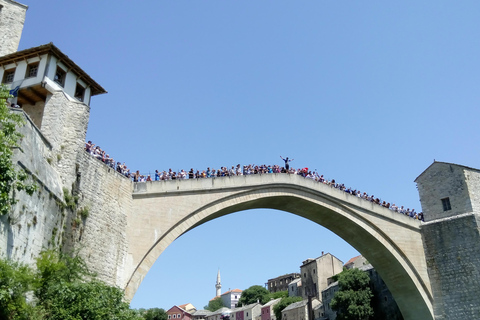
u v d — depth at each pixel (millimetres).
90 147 26297
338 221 40312
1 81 25172
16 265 14992
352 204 39469
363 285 58562
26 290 15289
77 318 16250
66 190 22094
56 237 20516
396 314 54125
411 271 41188
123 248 26266
